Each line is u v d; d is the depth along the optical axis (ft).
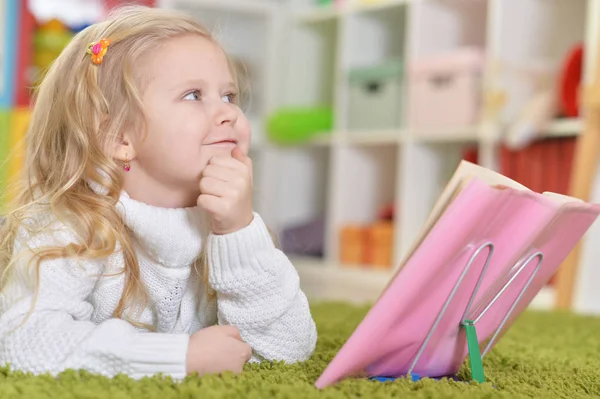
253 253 2.82
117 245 2.90
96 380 2.52
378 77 9.53
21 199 3.24
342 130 10.12
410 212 9.08
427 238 2.48
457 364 2.94
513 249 2.68
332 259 10.14
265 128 11.12
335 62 11.63
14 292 2.78
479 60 8.29
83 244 2.81
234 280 2.82
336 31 11.60
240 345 2.76
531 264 2.86
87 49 3.00
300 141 10.65
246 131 2.99
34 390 2.38
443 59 8.55
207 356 2.67
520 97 7.95
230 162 2.82
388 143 10.10
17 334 2.66
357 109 9.92
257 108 11.48
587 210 2.80
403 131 9.07
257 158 11.34
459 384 2.65
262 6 11.22
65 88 3.05
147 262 2.96
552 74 7.84
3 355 2.68
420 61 8.83
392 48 10.46
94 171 2.92
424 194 9.18
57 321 2.68
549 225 2.71
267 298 2.88
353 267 9.75
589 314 6.13
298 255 10.73
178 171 2.85
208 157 2.86
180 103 2.87
